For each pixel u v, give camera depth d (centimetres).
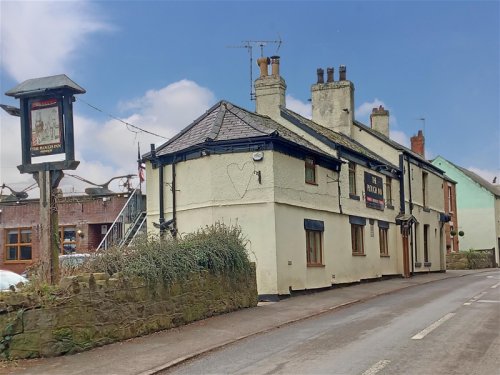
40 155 1151
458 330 1155
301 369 861
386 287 2291
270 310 1555
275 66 2444
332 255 2228
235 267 1551
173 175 2012
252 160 1861
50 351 968
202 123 2097
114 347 1055
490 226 5172
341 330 1207
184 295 1314
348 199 2397
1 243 2719
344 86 3031
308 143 2195
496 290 2052
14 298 955
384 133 3600
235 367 898
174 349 1041
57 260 1120
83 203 2589
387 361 891
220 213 1872
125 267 1162
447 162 5347
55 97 1151
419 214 3353
